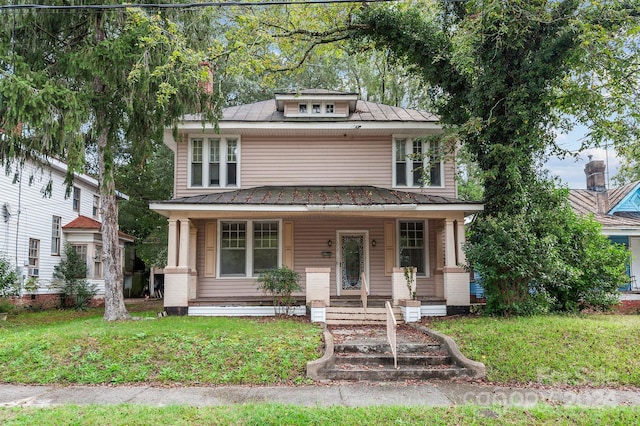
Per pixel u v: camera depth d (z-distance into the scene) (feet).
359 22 46.29
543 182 42.70
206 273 50.85
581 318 37.27
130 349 28.53
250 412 18.83
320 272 42.98
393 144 52.85
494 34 38.01
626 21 35.29
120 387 23.88
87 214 80.23
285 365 26.32
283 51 55.67
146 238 96.63
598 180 72.02
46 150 41.42
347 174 52.80
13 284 54.13
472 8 39.40
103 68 37.65
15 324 45.44
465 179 94.63
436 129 51.19
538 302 40.75
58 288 66.59
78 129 36.22
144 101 40.19
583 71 39.14
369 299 48.01
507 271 38.99
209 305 45.06
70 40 42.39
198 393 22.67
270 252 51.90
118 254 43.57
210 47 44.52
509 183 41.11
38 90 34.96
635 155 40.19
